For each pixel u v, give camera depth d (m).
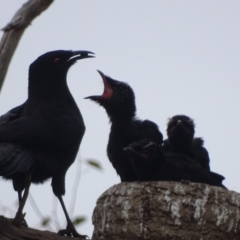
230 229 12.87
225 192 13.14
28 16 10.10
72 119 12.89
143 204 13.05
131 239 12.89
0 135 11.84
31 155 12.00
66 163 12.78
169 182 13.27
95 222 13.56
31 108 12.91
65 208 12.66
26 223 12.20
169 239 12.71
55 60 13.50
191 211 12.86
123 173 16.33
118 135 16.39
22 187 12.46
